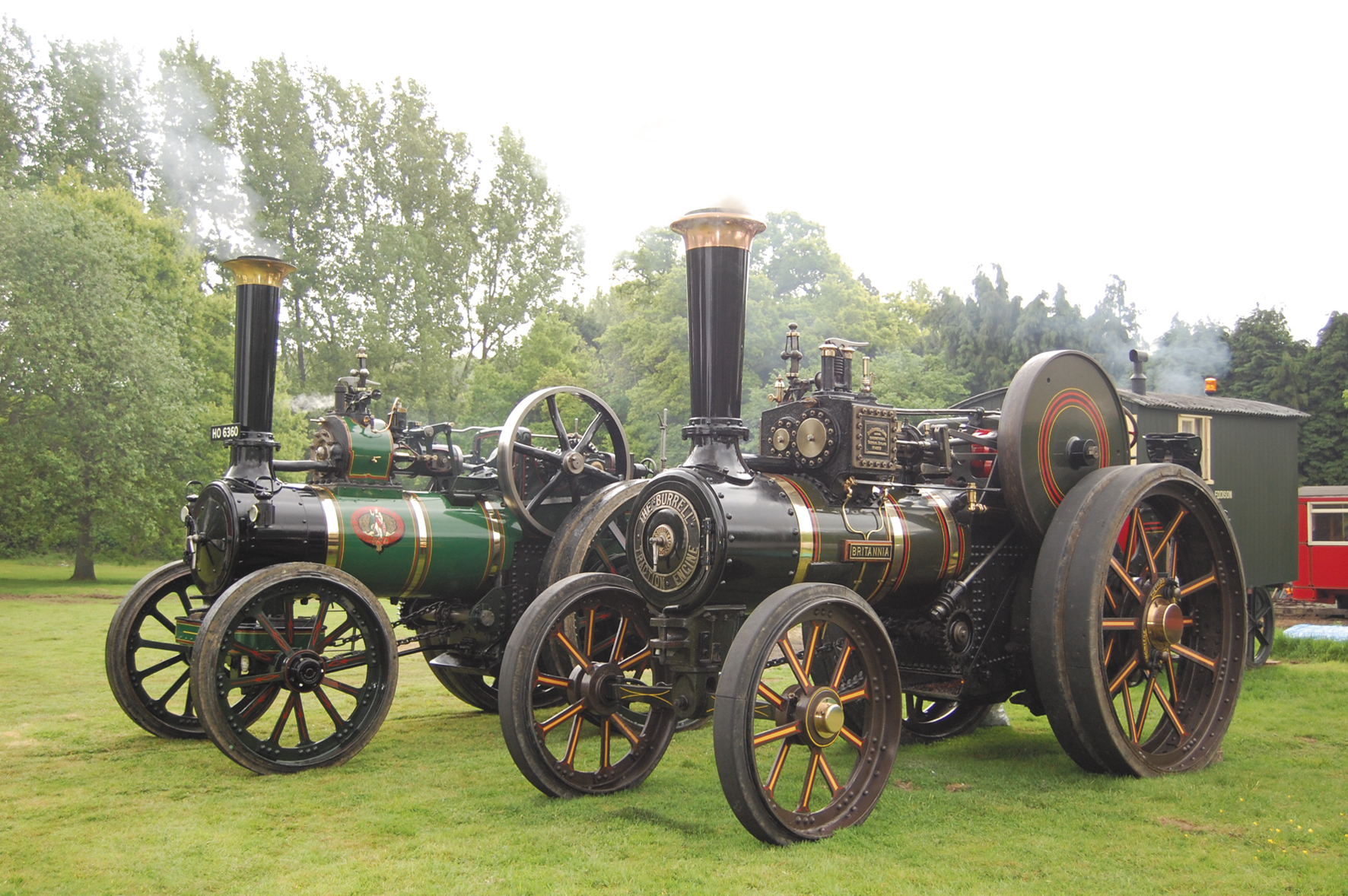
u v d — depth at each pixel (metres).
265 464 7.51
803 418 5.96
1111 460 6.96
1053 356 6.58
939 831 4.95
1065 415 6.62
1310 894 4.11
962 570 6.45
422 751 7.09
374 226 33.03
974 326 34.31
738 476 5.39
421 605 8.62
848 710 7.21
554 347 36.16
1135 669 6.43
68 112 32.66
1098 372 6.91
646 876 4.29
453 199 35.47
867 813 5.10
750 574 5.22
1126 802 5.48
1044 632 5.97
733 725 4.57
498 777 6.22
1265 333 36.06
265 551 7.08
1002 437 6.33
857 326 33.75
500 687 5.53
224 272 31.64
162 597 7.88
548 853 4.62
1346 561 18.27
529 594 8.20
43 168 32.56
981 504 6.58
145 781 6.18
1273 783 5.89
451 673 8.68
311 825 5.20
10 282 22.89
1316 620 17.52
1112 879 4.26
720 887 4.16
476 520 8.03
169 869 4.49
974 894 4.08
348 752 6.66
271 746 6.40
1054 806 5.43
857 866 4.41
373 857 4.61
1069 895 4.08
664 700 5.62
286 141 31.47
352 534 7.39
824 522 5.56
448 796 5.75
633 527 5.46
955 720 7.66
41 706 8.74
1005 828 5.02
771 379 31.08
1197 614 6.84
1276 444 12.89
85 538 26.64
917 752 6.96
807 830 4.82
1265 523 12.54
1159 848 4.68
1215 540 6.71
